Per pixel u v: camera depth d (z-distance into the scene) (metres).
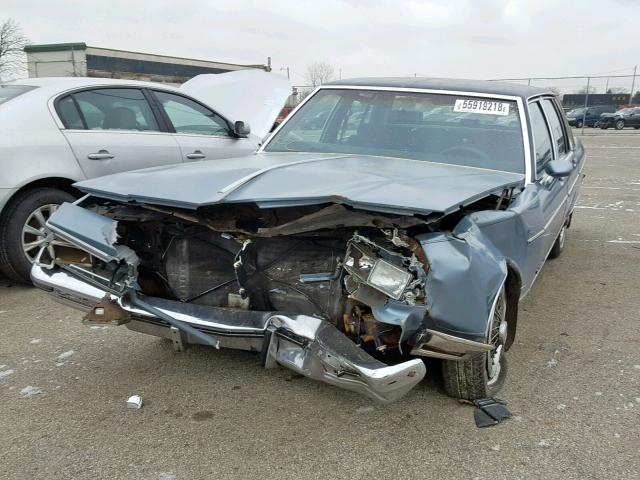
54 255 3.17
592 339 4.15
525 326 4.39
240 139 6.76
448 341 2.63
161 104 6.09
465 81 4.58
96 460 2.71
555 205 4.34
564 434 2.94
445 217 2.89
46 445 2.82
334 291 2.85
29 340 4.04
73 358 3.76
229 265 3.11
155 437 2.89
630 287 5.39
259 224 3.02
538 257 3.97
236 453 2.77
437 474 2.62
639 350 3.97
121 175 3.36
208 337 2.83
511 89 4.34
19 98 5.18
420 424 3.01
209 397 3.27
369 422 3.03
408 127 4.24
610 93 35.47
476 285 2.69
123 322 2.99
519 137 3.99
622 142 24.30
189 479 2.58
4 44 36.47
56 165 5.03
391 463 2.70
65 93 5.36
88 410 3.13
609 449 2.81
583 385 3.45
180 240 3.20
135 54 37.91
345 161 3.70
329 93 4.72
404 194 2.75
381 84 4.59
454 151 4.01
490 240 2.99
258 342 2.77
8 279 5.46
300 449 2.80
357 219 2.72
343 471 2.64
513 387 3.41
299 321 2.65
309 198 2.66
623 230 7.81
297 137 4.51
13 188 4.77
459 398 3.19
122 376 3.51
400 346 2.68
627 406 3.22
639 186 11.75
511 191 3.47
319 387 3.39
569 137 6.02
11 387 3.38
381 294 2.61
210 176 3.11
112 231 2.98
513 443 2.85
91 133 5.37
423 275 2.59
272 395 3.30
